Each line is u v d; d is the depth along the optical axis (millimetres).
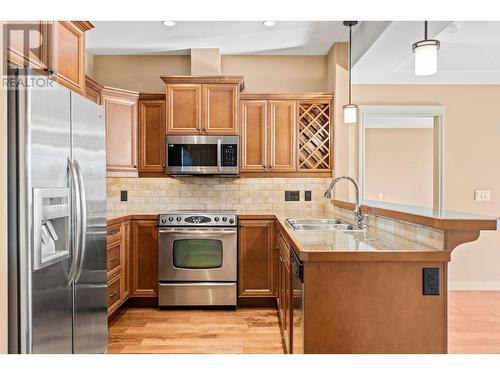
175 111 4031
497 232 4656
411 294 1760
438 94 4754
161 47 4168
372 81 4645
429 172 7539
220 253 3850
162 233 3824
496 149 4754
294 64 4438
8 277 1621
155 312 3773
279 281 3395
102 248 2375
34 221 1644
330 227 3115
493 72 4344
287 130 4176
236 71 4434
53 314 1802
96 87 3691
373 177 7586
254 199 4418
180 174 4113
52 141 1796
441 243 1774
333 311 1763
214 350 2865
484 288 4664
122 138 4012
